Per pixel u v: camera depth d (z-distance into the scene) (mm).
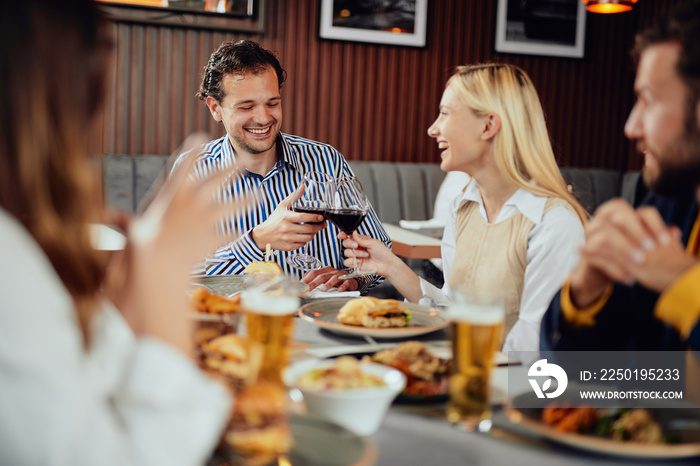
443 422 829
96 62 653
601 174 4855
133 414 619
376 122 4527
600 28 4867
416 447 756
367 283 1931
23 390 549
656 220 862
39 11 610
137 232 729
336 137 4457
